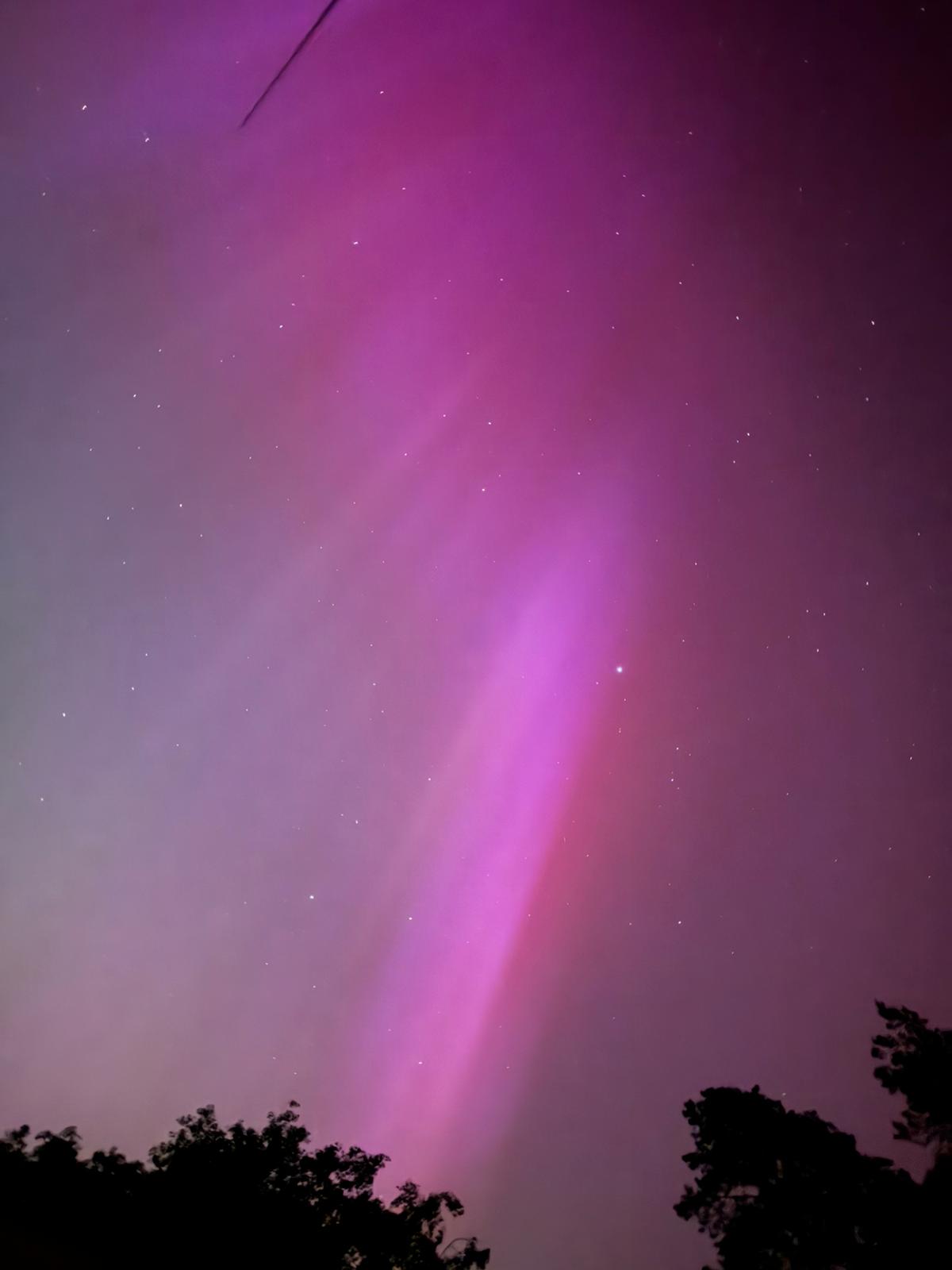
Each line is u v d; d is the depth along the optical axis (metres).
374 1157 15.56
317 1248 14.23
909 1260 11.68
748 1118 13.51
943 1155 12.78
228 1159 14.77
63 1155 14.32
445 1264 15.28
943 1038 13.36
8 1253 11.34
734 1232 12.84
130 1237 13.34
